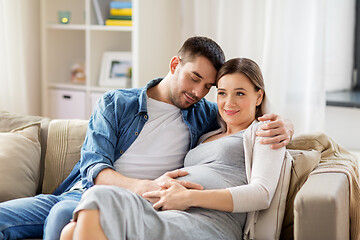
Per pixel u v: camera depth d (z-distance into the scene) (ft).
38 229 5.55
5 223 5.27
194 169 5.68
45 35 11.14
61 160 6.90
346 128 10.60
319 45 9.61
